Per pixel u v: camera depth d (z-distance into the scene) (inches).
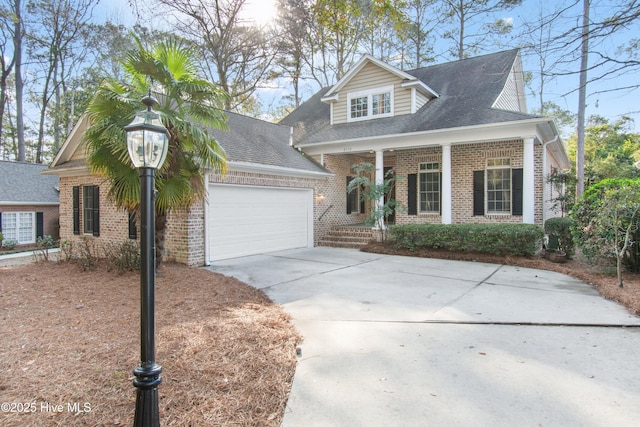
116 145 241.3
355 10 477.4
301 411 115.2
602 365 146.3
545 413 113.0
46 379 127.8
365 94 588.1
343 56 880.3
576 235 327.6
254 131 540.7
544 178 457.7
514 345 167.3
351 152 544.4
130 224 412.5
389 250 459.2
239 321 193.5
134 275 304.7
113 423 103.9
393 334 181.9
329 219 565.0
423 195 539.8
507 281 302.7
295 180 492.7
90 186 460.1
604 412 113.4
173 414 109.1
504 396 123.3
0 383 124.7
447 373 140.1
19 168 788.0
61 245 434.0
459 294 260.2
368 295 258.1
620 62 189.6
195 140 265.6
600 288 271.3
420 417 111.7
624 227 282.7
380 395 124.6
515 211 467.5
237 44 837.8
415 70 665.0
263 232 451.8
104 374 131.5
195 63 296.7
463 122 450.9
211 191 383.6
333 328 190.9
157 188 263.4
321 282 299.1
